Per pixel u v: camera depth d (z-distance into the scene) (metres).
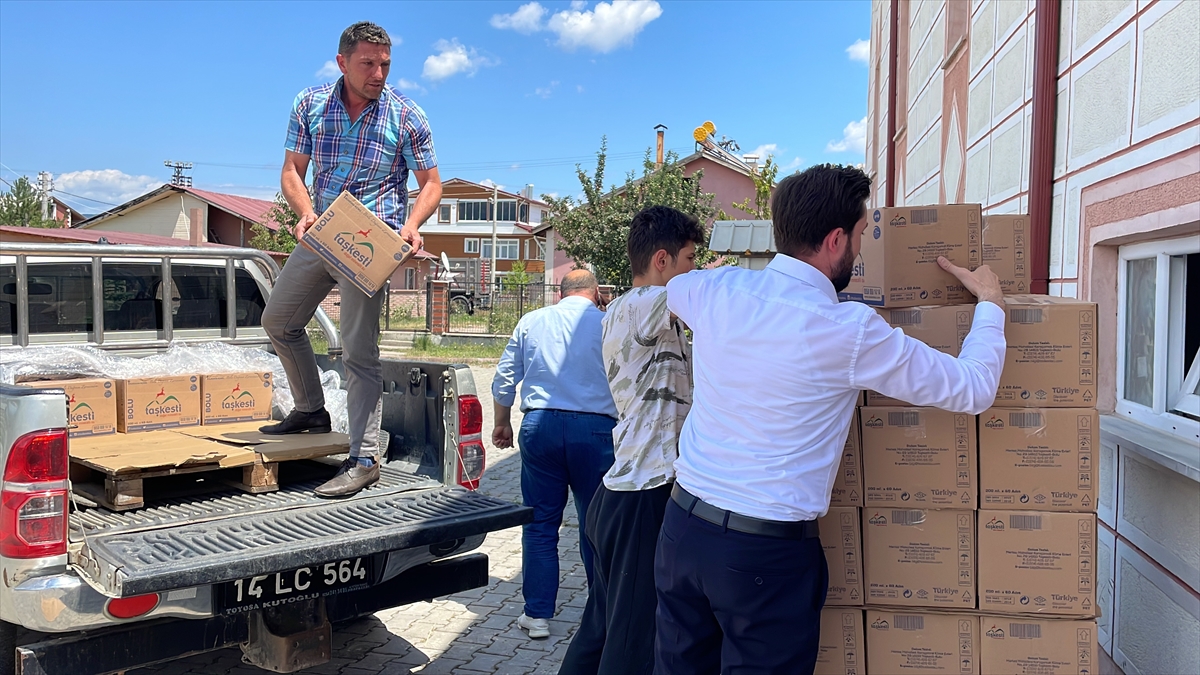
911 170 8.86
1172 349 3.23
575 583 4.95
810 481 2.03
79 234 23.86
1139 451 3.03
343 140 3.34
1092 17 3.67
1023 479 2.28
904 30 9.92
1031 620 2.30
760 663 2.03
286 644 2.85
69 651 2.51
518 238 52.56
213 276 4.80
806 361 1.99
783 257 2.15
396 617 4.37
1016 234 2.42
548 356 3.84
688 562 2.12
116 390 3.83
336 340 4.65
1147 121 3.15
